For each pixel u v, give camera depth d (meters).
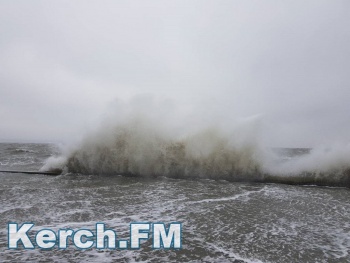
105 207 5.93
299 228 4.91
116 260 3.66
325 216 5.62
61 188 7.91
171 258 3.73
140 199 6.68
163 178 10.10
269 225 5.03
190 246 4.09
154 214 5.50
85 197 6.82
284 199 6.96
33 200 6.45
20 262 3.57
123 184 8.67
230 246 4.11
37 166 13.26
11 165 13.73
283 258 3.76
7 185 8.29
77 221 5.04
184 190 7.84
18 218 5.16
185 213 5.61
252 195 7.35
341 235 4.61
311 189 8.37
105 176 10.46
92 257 3.73
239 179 10.03
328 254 3.90
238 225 5.00
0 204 6.08
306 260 3.72
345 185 8.98
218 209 5.94
